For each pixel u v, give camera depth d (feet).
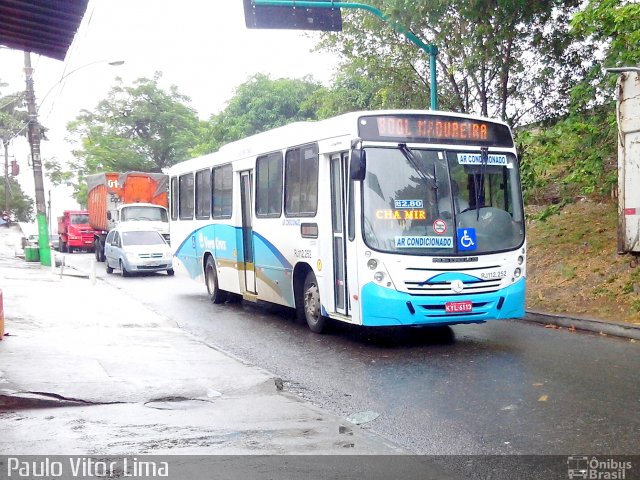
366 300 32.07
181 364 29.55
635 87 34.99
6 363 28.25
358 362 31.12
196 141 168.35
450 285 32.32
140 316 45.09
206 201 55.42
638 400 23.38
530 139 45.78
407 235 32.32
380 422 21.97
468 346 33.81
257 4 46.26
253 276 46.47
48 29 28.02
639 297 39.01
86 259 122.42
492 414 22.34
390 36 59.88
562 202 47.44
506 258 33.63
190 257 59.72
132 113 170.81
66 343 33.81
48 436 19.97
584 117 44.57
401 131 33.14
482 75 56.08
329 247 35.50
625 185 35.60
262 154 44.29
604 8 37.78
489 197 34.06
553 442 19.44
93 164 160.35
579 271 45.73
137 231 87.04
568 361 29.68
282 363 31.60
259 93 131.23
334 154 35.19
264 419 22.09
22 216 230.89
